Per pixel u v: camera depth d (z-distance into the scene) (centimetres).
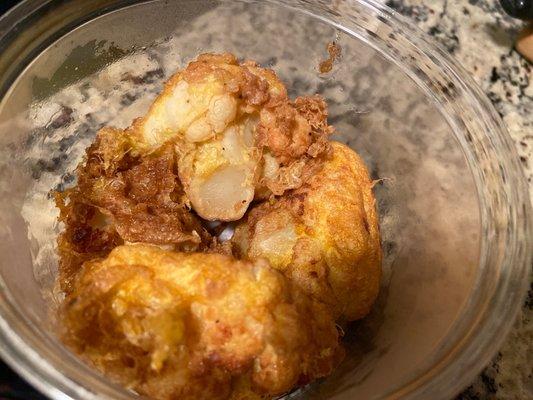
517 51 15
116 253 9
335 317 10
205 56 11
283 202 11
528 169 13
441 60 11
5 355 7
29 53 10
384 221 12
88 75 12
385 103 12
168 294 8
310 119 11
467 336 8
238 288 8
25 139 11
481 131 10
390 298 11
